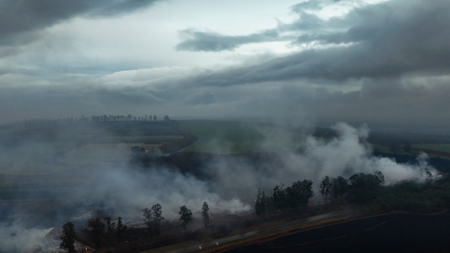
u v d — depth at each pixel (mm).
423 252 109125
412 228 128750
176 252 109188
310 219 138000
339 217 140125
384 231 126250
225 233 123875
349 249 111688
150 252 109125
